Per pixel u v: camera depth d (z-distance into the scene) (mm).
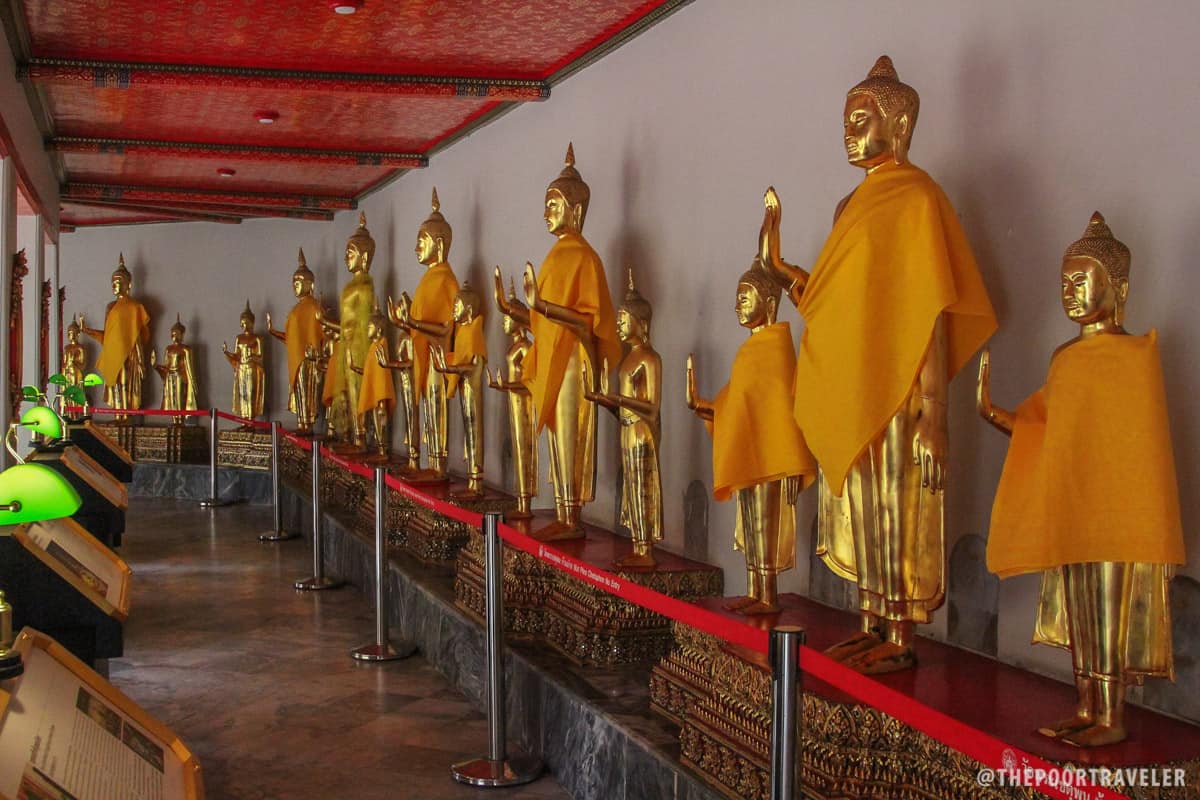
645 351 5523
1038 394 3361
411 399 9766
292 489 12430
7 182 6910
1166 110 3365
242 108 9156
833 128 4848
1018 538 3244
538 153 8141
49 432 5367
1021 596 3857
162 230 16484
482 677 6203
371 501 9805
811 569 4980
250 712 6168
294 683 6723
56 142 10164
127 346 15703
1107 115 3559
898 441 3582
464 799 4969
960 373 4156
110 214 16000
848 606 4703
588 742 4793
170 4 6496
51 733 2506
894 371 3514
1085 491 3010
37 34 7082
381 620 7238
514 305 6723
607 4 6336
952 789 3217
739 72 5555
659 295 6336
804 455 4305
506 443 8844
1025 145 3873
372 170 11898
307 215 14625
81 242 16781
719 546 5691
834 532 4082
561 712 5090
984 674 3721
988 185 4027
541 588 6074
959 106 4156
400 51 7359
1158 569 3004
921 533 3654
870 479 3682
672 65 6215
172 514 13617
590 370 6152
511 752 5504
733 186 5605
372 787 5109
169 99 8852
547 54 7359
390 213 12352
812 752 3484
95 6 6547
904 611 3719
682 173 6098
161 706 6262
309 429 13758
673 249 6188
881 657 3729
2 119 6484
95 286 16812
